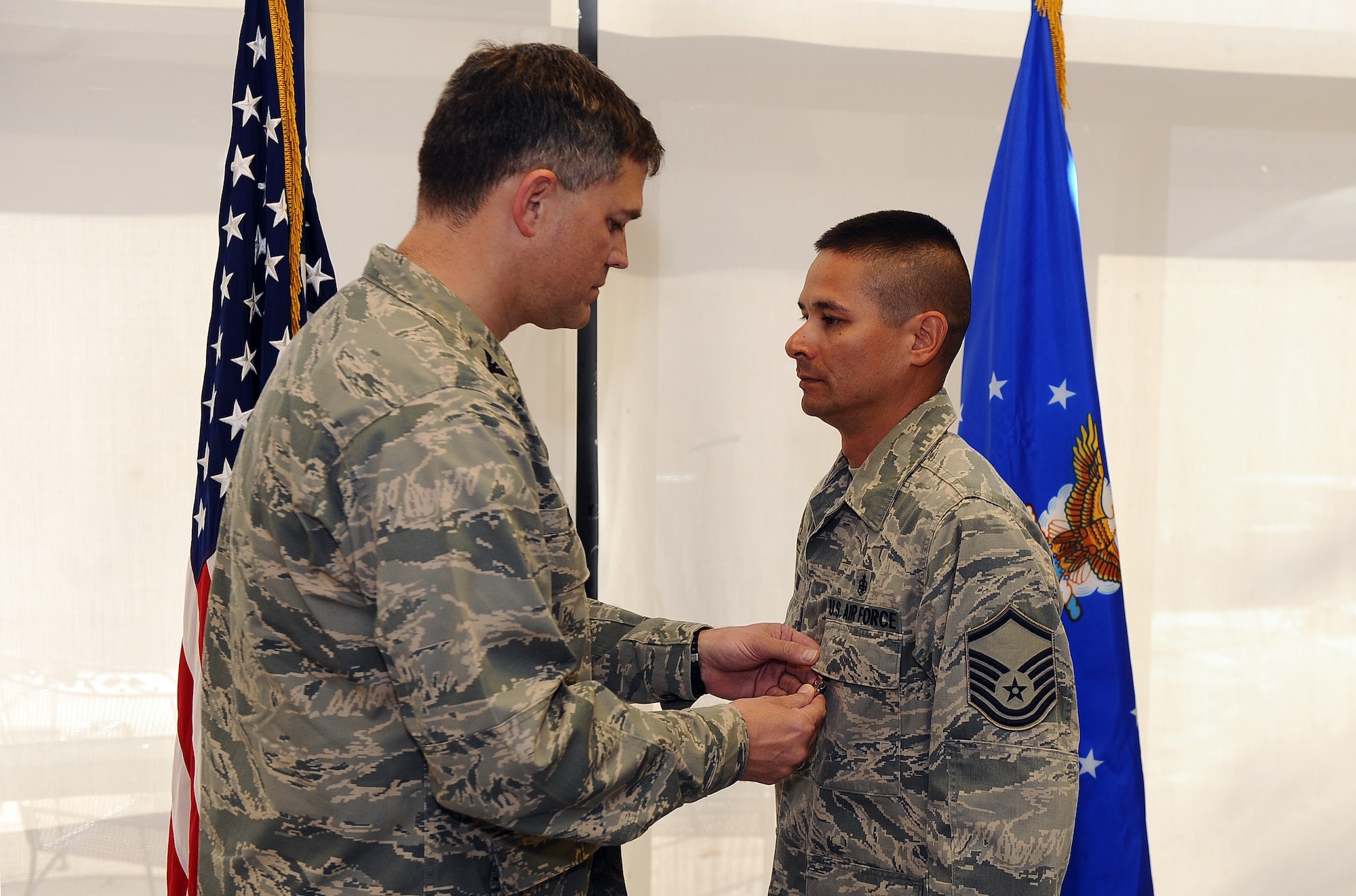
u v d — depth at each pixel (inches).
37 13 66.1
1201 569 79.7
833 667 45.0
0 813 69.3
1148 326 78.1
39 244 67.3
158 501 69.7
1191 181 77.6
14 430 67.8
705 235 74.0
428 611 29.9
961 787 39.4
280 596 33.2
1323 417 79.4
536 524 32.6
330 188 69.9
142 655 70.2
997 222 64.3
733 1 73.0
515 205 36.3
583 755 31.4
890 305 46.4
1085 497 61.2
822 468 75.7
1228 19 76.9
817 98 74.3
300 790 33.8
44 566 68.7
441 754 30.3
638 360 73.9
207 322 69.4
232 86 68.7
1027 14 75.7
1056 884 39.0
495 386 33.8
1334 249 78.7
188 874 59.8
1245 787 81.1
